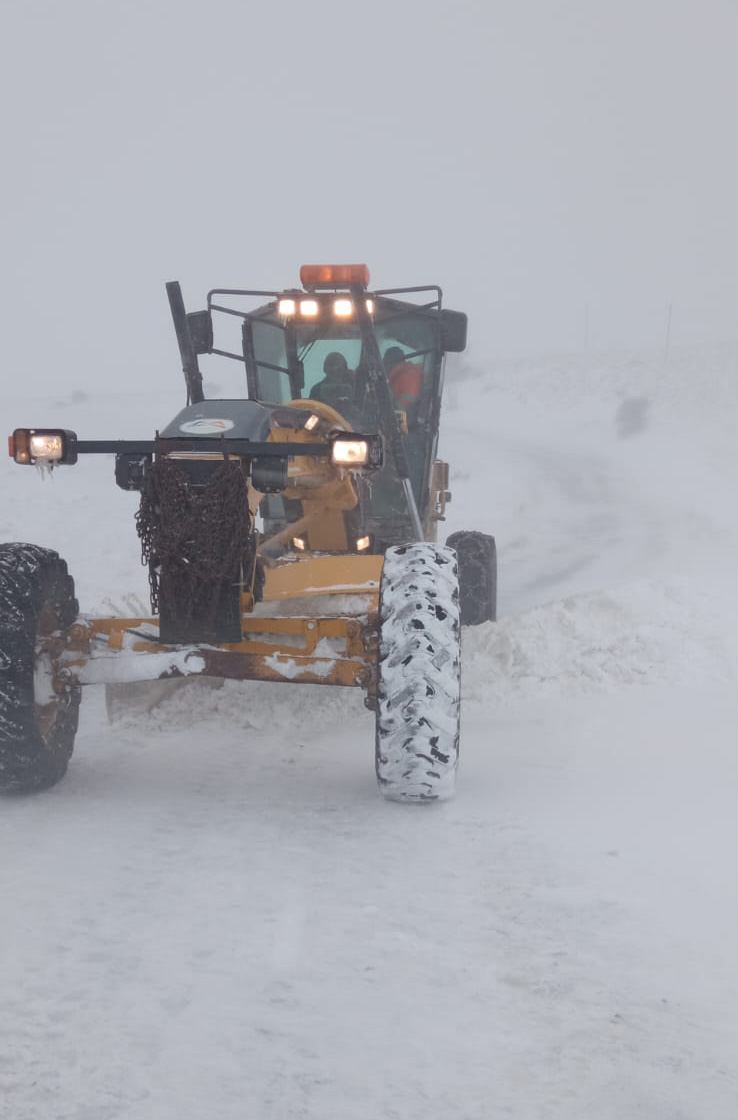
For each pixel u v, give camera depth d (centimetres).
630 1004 288
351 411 852
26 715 484
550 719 646
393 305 834
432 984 301
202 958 318
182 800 496
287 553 707
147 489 489
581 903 358
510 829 441
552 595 1177
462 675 737
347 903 363
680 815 450
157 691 680
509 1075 253
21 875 391
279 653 504
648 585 848
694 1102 241
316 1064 258
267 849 421
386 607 480
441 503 984
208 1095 244
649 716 636
